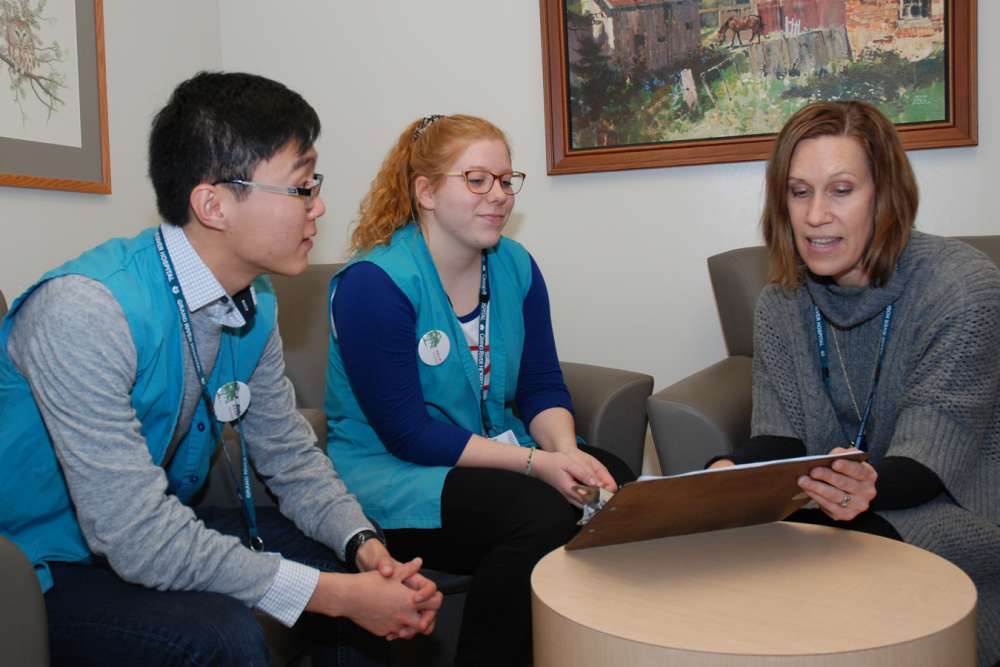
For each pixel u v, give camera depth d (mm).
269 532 1473
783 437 1723
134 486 1138
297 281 2336
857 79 2521
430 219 1854
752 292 2330
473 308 1900
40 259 2189
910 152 2541
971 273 1565
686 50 2625
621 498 1153
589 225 2766
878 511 1487
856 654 950
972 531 1456
